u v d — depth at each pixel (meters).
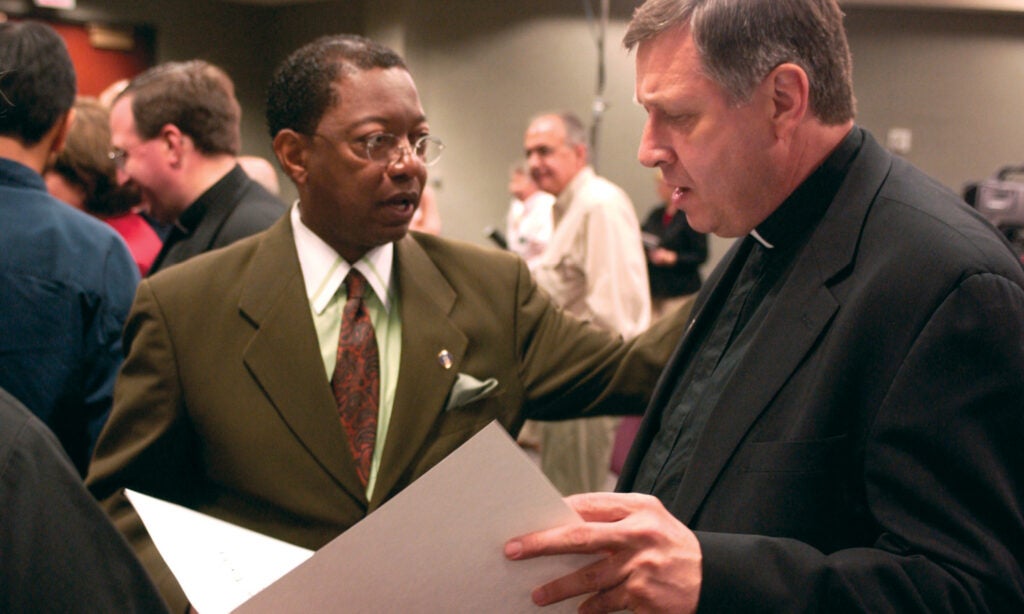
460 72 8.00
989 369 0.87
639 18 1.03
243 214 1.97
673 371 1.21
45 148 1.75
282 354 1.29
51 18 8.23
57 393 1.67
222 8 9.00
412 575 0.85
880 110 7.63
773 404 0.97
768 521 0.93
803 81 0.99
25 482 0.75
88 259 1.72
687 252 5.14
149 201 2.07
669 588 0.83
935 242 0.93
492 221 8.06
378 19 8.19
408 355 1.32
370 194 1.28
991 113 7.64
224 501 1.29
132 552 0.80
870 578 0.84
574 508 0.86
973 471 0.85
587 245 3.17
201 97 1.99
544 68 7.77
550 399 1.44
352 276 1.36
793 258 1.06
